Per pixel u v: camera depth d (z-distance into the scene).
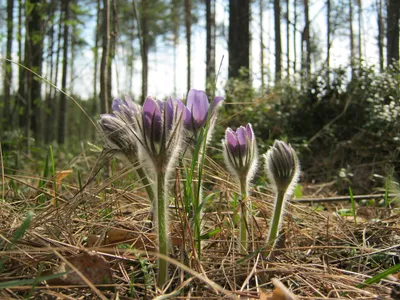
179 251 0.24
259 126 0.88
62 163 0.79
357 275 0.24
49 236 0.26
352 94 0.82
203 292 0.20
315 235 0.31
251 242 0.27
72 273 0.20
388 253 0.26
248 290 0.20
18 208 0.32
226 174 0.40
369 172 0.68
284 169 0.23
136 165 0.24
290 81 0.95
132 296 0.20
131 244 0.26
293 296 0.17
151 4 2.53
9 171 0.51
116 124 0.24
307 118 0.90
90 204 0.32
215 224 0.29
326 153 0.81
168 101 0.19
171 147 0.19
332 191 0.64
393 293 0.19
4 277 0.20
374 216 0.40
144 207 0.35
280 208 0.24
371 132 0.73
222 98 0.25
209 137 0.25
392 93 0.77
